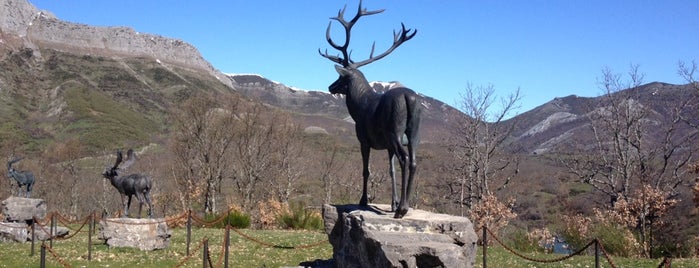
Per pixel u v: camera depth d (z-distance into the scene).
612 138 31.47
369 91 10.88
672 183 28.88
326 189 42.22
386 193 40.66
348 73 10.97
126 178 17.06
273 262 14.66
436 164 38.28
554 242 21.14
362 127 10.81
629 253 18.48
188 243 15.67
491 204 22.72
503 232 23.67
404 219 9.58
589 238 19.44
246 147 37.88
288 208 27.84
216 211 35.28
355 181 41.50
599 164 31.08
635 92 31.56
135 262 14.22
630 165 29.39
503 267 14.59
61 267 13.51
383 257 8.67
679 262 15.58
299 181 44.44
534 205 36.84
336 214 11.32
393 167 10.64
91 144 60.12
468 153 31.23
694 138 29.45
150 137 66.81
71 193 45.59
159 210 36.91
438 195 34.84
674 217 25.53
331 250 16.84
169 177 39.69
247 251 16.47
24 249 16.62
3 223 18.83
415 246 8.66
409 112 9.62
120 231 16.39
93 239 18.95
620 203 21.56
